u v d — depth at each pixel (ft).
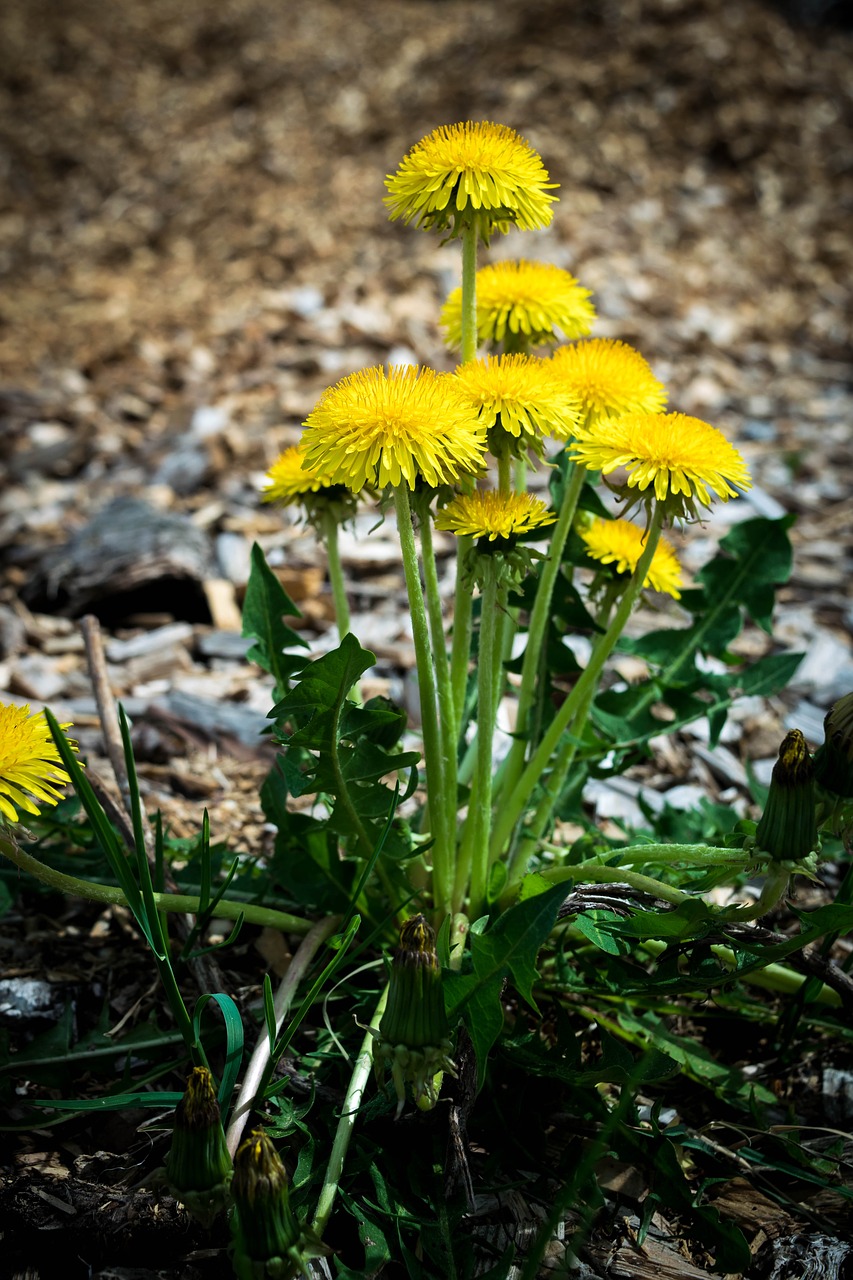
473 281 1.57
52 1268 1.46
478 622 1.83
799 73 5.87
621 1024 1.65
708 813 1.91
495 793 1.80
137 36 6.68
